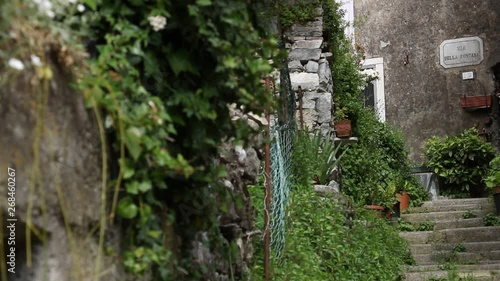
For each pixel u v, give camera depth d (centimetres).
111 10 221
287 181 580
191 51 243
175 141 247
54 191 185
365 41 1328
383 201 882
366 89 1312
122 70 216
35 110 177
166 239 246
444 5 1296
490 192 1018
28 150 175
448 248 791
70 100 193
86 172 199
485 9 1273
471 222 866
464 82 1263
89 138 202
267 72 255
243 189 381
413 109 1284
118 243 216
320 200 603
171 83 242
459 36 1280
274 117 530
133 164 212
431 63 1288
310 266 501
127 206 210
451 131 1255
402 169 1087
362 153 889
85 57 203
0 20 169
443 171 1121
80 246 197
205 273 297
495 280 660
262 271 430
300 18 803
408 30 1309
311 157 679
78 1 209
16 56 173
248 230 401
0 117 168
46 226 184
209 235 298
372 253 622
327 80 800
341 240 577
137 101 215
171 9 235
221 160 338
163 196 247
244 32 249
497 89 1239
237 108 276
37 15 183
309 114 775
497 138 1223
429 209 963
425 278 674
